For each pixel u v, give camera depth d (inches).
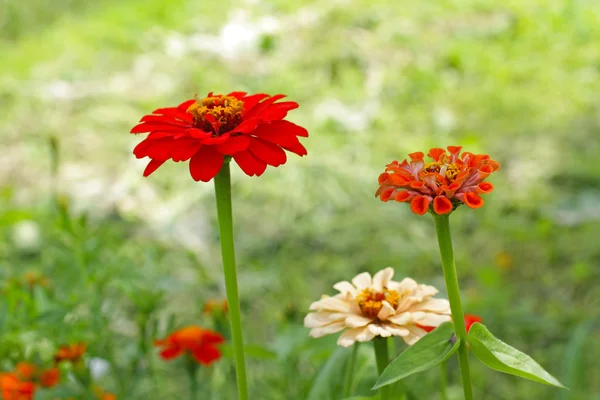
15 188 71.8
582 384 43.8
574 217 63.5
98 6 114.4
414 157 24.5
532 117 79.3
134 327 43.3
